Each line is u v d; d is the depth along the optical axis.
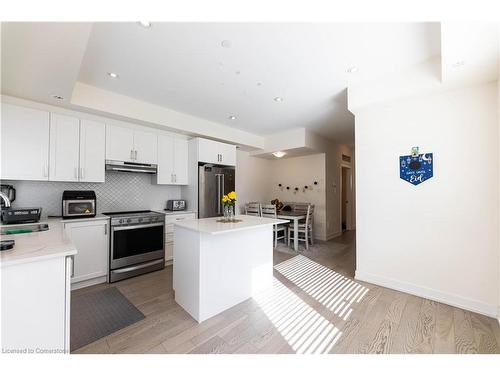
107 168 3.12
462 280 2.23
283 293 2.59
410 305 2.28
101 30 1.79
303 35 1.88
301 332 1.86
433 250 2.39
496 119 2.07
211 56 2.18
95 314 2.13
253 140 5.19
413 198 2.51
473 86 2.18
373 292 2.59
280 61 2.27
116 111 2.99
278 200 6.00
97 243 2.82
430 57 2.21
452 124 2.28
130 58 2.20
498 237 2.04
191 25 1.75
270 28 1.80
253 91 2.96
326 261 3.82
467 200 2.21
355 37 1.91
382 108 2.72
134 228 3.12
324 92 3.00
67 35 1.50
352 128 4.75
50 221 2.56
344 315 2.11
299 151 5.34
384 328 1.90
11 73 1.98
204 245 2.04
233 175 4.59
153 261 3.32
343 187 7.09
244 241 2.43
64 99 2.53
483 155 2.13
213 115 3.90
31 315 1.21
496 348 1.64
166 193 4.13
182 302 2.26
